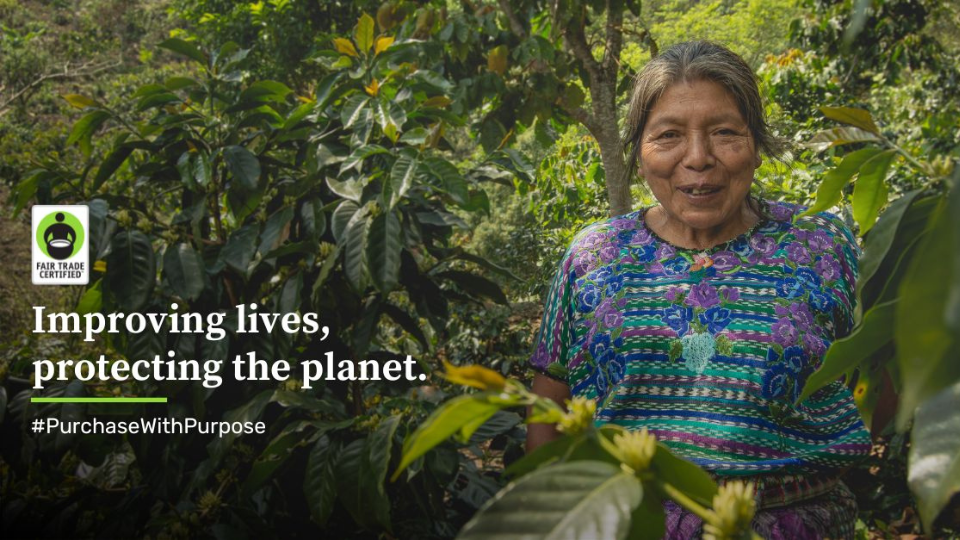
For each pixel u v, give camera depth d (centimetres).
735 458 103
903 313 24
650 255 112
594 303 113
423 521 189
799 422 105
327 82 205
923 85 928
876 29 877
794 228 110
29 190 192
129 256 179
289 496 193
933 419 40
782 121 478
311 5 923
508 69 387
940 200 58
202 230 206
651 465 45
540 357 123
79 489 196
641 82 112
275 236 191
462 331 493
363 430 173
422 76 210
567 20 354
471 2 404
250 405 176
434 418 43
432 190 203
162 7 1750
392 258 171
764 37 2119
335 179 193
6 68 1216
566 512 39
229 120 214
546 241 698
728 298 107
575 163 641
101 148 674
